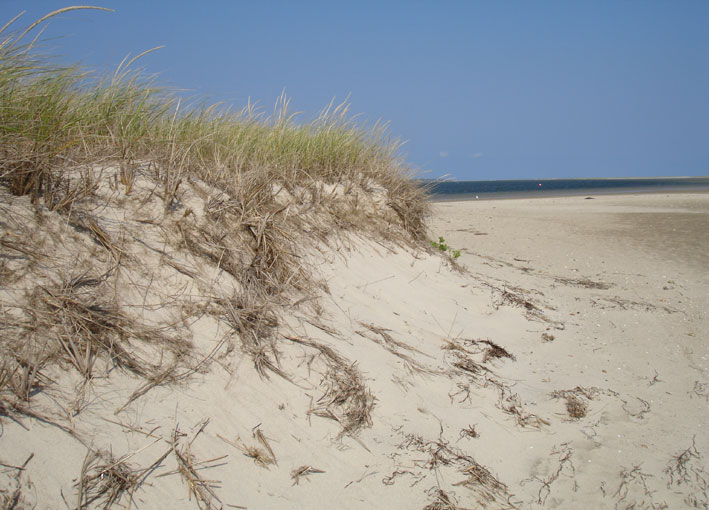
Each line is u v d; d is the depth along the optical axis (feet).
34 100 12.93
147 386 9.23
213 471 8.51
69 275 10.16
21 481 6.86
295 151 22.59
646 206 65.46
